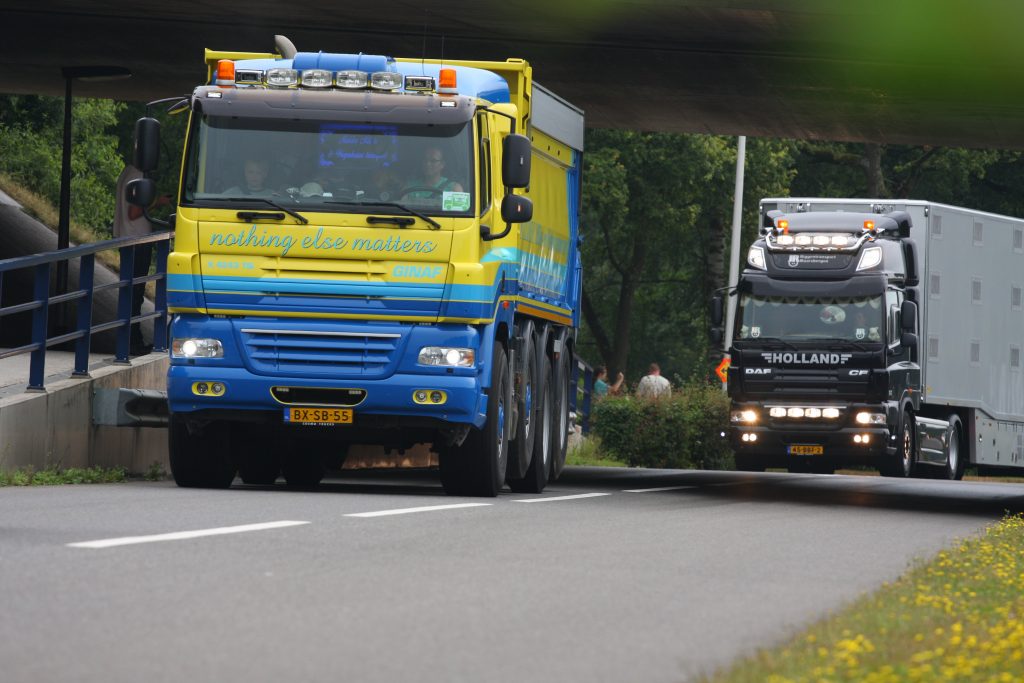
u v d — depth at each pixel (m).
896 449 73.56
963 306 84.81
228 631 17.23
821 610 20.83
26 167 121.12
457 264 37.19
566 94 77.75
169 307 37.53
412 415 37.41
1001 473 105.44
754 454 73.50
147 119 38.25
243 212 37.28
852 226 74.38
